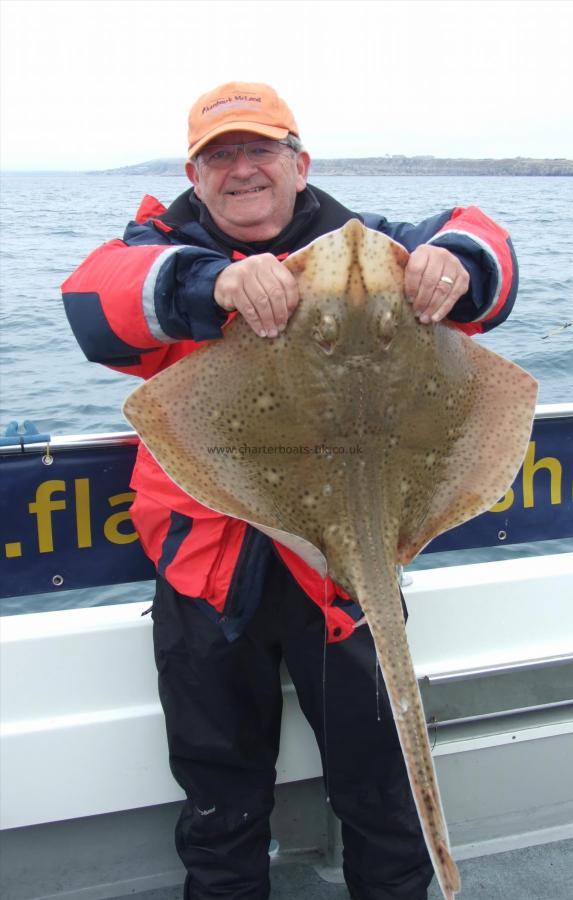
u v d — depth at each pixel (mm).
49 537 2521
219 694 2227
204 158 2150
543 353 8352
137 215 2359
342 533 1781
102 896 2574
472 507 1853
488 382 1876
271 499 1799
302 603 2191
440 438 1833
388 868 2367
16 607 5094
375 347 1717
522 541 2896
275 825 2723
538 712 2709
